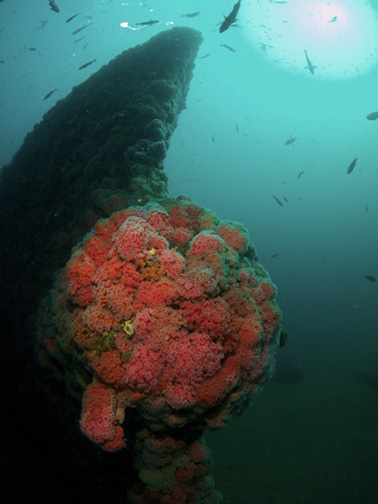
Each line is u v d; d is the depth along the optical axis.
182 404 2.24
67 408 3.85
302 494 7.17
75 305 2.62
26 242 5.95
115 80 6.93
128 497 2.97
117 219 2.89
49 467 4.15
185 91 7.61
